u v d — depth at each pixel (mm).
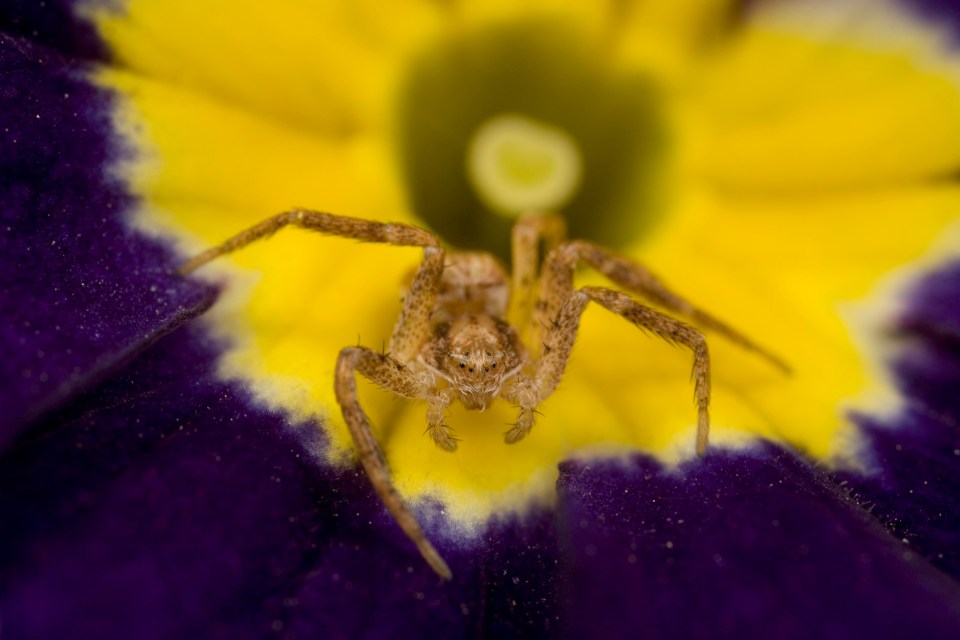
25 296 53
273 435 55
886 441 57
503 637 52
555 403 57
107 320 54
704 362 56
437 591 53
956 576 53
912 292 59
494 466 56
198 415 54
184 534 52
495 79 62
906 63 59
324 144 60
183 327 56
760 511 54
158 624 50
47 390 52
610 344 59
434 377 58
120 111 57
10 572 50
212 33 58
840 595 52
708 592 52
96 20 57
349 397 54
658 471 56
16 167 54
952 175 60
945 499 55
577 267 62
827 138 60
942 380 58
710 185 61
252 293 57
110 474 52
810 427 57
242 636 51
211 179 58
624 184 62
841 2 59
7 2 55
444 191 63
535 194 63
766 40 60
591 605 52
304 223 57
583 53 61
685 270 61
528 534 55
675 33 60
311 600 52
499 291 60
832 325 59
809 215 61
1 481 51
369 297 59
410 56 61
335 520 53
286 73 59
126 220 56
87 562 50
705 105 61
